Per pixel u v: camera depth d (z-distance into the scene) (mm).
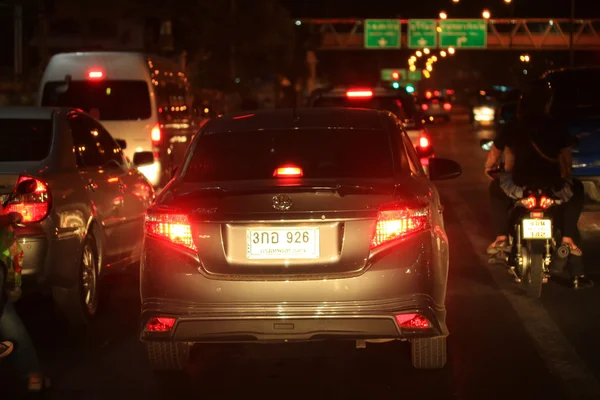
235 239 9914
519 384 10688
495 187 15500
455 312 14047
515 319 13617
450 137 67688
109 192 15039
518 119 14594
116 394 10516
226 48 82562
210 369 11492
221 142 11586
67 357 12047
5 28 78875
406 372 11211
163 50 78125
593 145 18266
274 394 10477
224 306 9875
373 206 9891
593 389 10500
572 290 15391
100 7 76375
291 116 12094
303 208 9836
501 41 150000
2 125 13969
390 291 9828
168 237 10062
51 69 28203
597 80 21641
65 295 13211
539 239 14031
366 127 11695
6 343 10062
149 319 10000
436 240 10266
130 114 27828
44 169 12938
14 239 10445
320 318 9773
